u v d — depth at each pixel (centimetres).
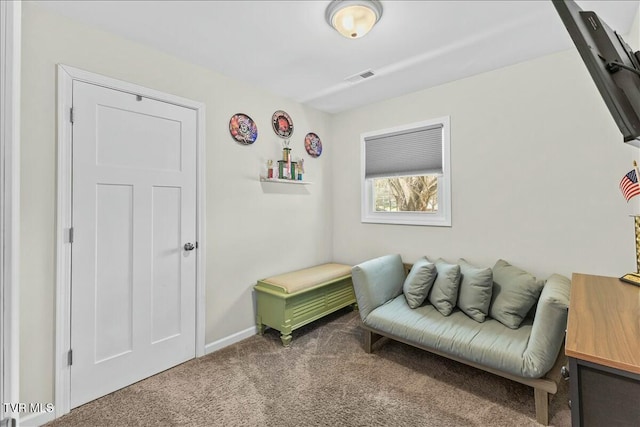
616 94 86
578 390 80
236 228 266
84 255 182
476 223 264
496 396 185
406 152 308
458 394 188
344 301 319
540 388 161
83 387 181
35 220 165
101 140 189
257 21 183
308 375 211
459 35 200
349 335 276
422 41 208
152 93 212
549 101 227
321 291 292
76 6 168
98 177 188
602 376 77
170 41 205
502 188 249
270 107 296
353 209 352
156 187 215
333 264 352
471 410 173
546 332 161
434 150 289
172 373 215
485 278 219
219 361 231
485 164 258
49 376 169
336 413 173
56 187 172
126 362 200
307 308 278
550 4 170
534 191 235
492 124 254
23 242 162
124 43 200
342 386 198
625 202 201
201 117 240
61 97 173
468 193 268
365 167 342
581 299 119
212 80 249
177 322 226
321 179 355
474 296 219
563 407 173
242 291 271
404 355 239
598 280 147
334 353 242
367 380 204
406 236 310
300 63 238
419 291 242
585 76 214
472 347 184
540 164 232
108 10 172
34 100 165
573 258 219
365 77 265
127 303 201
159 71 217
